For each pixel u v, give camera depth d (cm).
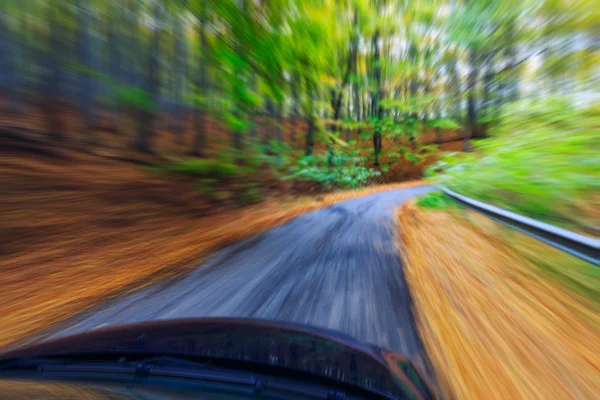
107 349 240
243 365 223
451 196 1379
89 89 1484
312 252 704
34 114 1247
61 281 539
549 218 823
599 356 295
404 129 4325
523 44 1521
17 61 1321
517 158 1028
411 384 215
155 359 229
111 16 1339
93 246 716
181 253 721
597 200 765
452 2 2023
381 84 3859
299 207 1538
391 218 1189
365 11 2542
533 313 386
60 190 861
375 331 344
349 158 3422
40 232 694
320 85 2427
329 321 368
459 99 2739
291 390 196
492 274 540
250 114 1752
